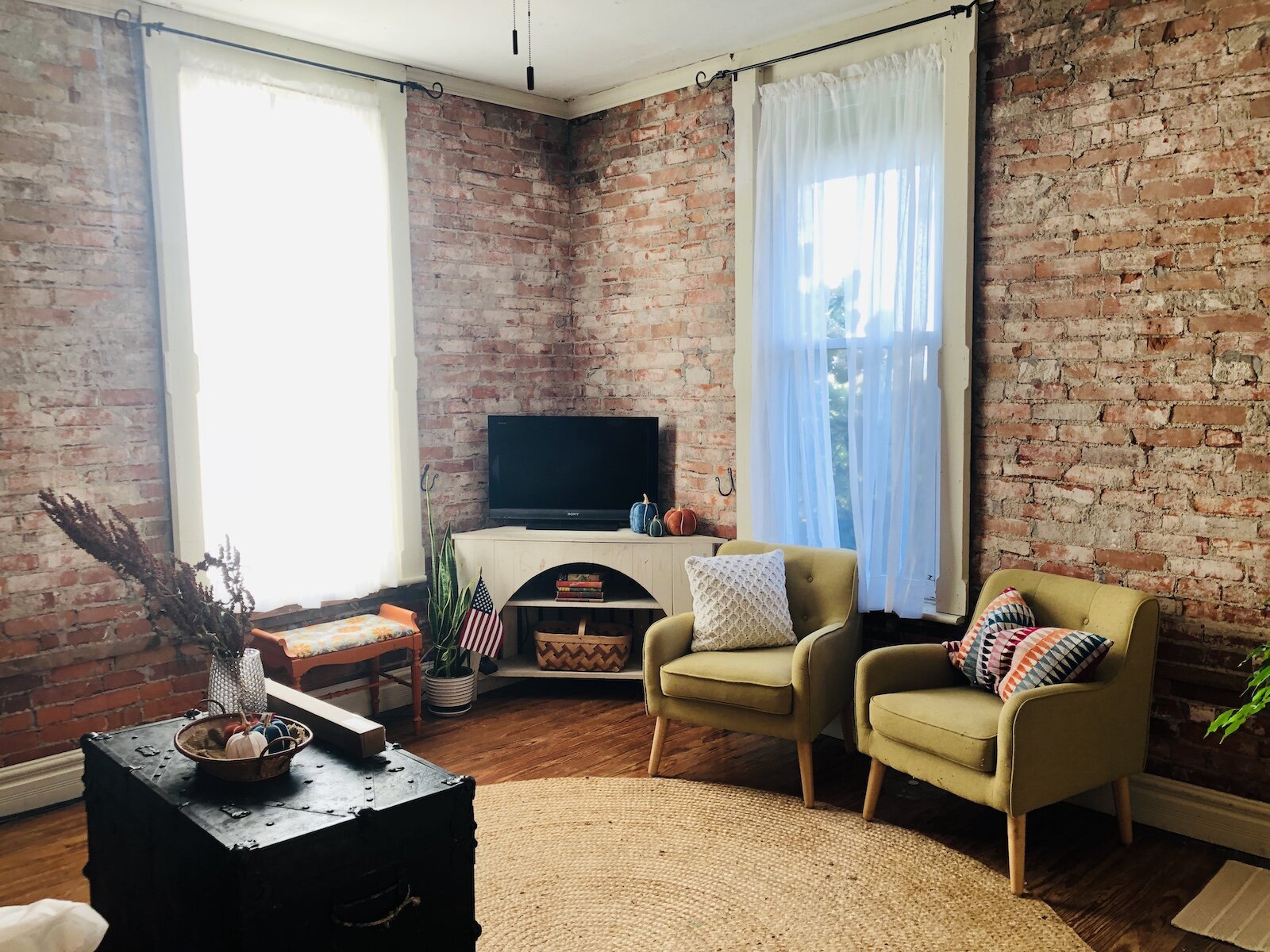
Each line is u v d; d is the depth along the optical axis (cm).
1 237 325
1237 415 299
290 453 397
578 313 505
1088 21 322
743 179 419
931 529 366
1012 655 299
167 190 358
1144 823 323
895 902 273
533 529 466
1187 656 312
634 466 462
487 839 312
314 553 406
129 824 211
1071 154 329
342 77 410
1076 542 336
